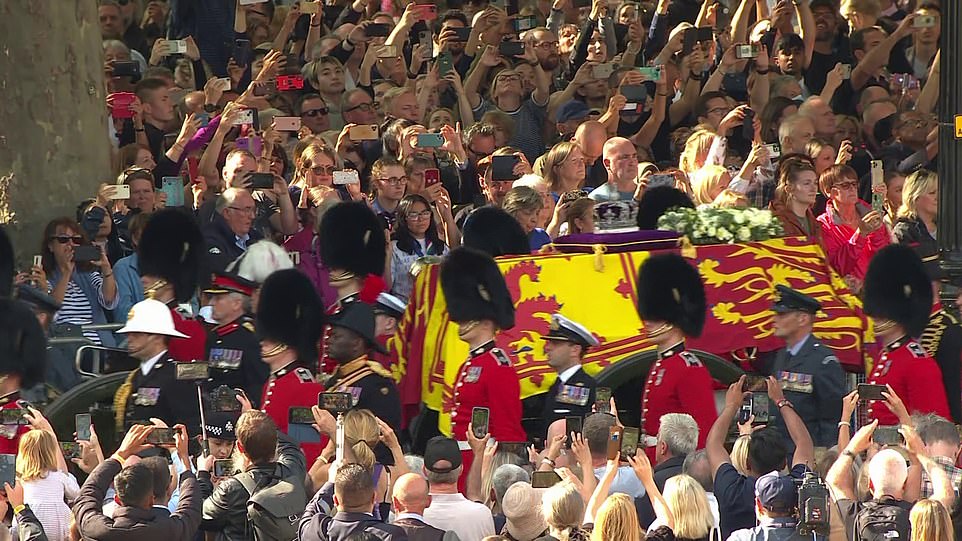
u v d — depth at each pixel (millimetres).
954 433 43812
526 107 68188
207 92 65875
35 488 41969
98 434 50344
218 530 41594
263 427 41812
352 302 50250
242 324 50250
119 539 39219
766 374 52531
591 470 42156
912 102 73750
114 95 65188
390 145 62625
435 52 72875
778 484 39281
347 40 71188
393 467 43625
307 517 40156
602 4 70812
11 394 48188
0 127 59875
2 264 53938
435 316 50031
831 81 70750
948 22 52625
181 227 52031
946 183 52750
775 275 52875
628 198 58562
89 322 55312
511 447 46094
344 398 43312
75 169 61062
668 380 49125
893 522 40188
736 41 74375
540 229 56469
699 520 39938
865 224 57406
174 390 48250
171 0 75250
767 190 59906
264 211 57500
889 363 50500
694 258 52656
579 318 50625
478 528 41156
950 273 52344
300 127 63031
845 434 45688
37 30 60094
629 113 68250
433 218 57406
